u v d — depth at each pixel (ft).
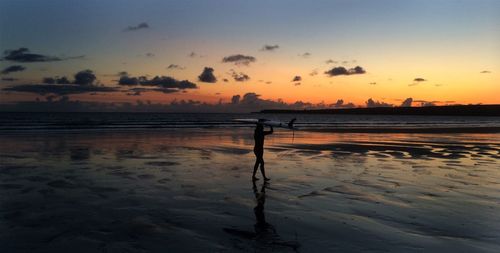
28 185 31.99
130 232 20.42
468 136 102.53
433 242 19.26
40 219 22.57
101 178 35.47
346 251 18.02
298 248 18.35
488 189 32.04
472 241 19.44
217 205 26.23
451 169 42.86
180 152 56.75
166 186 32.27
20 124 142.00
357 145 71.51
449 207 26.08
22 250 17.76
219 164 45.32
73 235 19.85
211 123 181.37
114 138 82.38
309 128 149.59
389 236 20.13
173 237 19.71
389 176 38.01
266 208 25.58
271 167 43.42
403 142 79.71
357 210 25.22
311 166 44.47
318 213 24.45
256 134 36.19
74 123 155.63
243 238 19.70
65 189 30.68
